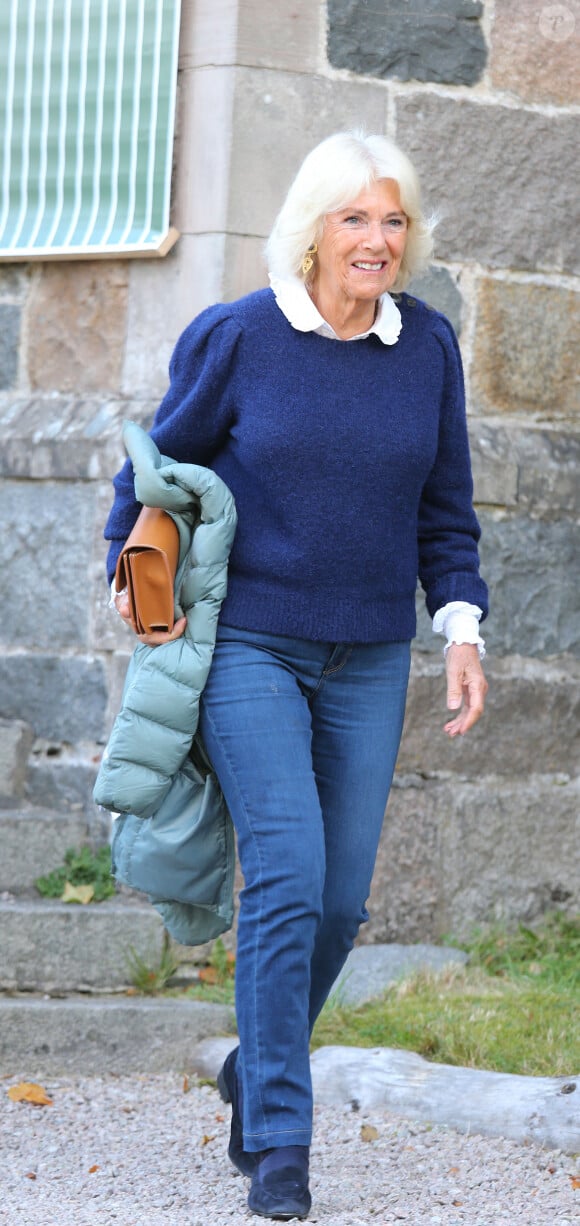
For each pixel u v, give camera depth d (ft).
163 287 30.78
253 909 17.34
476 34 31.37
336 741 18.43
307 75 30.22
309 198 17.51
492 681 31.19
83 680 30.83
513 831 31.19
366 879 18.60
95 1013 25.29
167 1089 24.35
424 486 19.39
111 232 30.96
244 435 17.67
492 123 31.55
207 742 17.94
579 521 32.42
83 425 31.12
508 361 31.94
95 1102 23.47
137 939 27.50
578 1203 18.61
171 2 30.53
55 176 31.83
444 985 27.84
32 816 29.71
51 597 31.32
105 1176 19.66
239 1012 17.47
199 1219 17.49
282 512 17.70
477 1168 20.04
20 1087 23.61
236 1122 18.95
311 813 17.44
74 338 31.86
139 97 30.86
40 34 31.94
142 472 17.67
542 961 29.81
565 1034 24.41
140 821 18.51
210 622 17.87
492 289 31.73
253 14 29.81
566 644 32.19
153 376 30.86
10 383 32.58
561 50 32.14
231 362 17.84
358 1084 23.09
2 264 32.48
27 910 27.04
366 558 17.76
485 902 30.86
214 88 29.99
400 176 17.60
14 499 31.78
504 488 31.27
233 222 29.84
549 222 32.22
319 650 18.01
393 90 30.81
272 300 18.01
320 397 17.58
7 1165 20.18
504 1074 22.45
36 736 31.24
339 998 26.68
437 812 30.40
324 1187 19.12
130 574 17.83
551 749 31.91
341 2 30.37
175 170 30.66
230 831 18.62
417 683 30.35
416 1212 18.13
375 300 17.94
